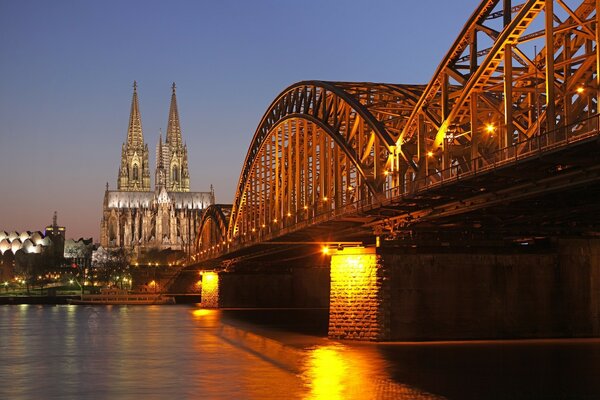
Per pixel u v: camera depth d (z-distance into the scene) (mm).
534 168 48969
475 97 60656
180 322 120438
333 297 73500
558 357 57938
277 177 123062
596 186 50094
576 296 69875
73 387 50062
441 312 69062
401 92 85562
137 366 60969
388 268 69312
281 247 124125
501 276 69500
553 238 70625
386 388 46781
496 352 61000
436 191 58969
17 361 65312
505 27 55719
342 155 99000
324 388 47500
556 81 62562
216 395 46062
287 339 82500
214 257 175625
